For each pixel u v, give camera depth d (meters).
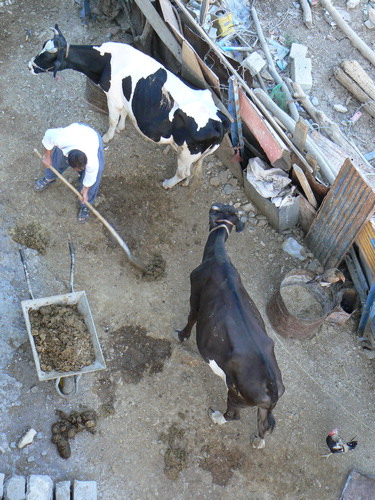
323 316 6.84
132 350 6.84
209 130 6.90
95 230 7.49
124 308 7.08
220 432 6.54
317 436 6.68
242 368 5.63
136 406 6.53
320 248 7.62
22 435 6.13
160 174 8.07
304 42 9.16
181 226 7.75
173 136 7.19
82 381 6.54
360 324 7.26
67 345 6.27
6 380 6.33
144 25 8.62
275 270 7.61
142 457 6.29
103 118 8.42
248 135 7.81
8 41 8.89
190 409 6.61
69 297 6.49
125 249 7.09
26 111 8.27
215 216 6.42
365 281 7.34
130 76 7.18
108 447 6.27
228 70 7.75
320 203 7.49
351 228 7.04
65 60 7.34
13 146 7.94
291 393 6.88
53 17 9.20
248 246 7.71
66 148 6.48
